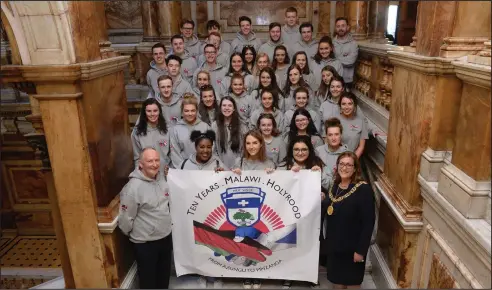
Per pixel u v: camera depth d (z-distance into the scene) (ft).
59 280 10.18
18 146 20.01
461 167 7.39
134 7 22.85
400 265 9.29
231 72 16.60
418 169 8.59
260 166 10.09
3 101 19.38
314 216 9.17
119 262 9.61
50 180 9.29
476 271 6.68
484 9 7.45
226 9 23.79
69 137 8.37
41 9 7.41
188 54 19.12
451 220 7.38
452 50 7.57
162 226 9.22
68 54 7.85
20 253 19.70
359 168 8.73
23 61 7.83
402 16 22.68
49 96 8.02
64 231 9.09
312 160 10.05
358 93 18.57
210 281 10.37
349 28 20.58
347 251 8.87
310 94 15.16
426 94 8.10
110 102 9.61
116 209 9.48
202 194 9.30
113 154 9.73
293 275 9.63
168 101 14.33
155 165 8.74
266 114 11.34
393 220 9.78
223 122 12.19
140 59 21.09
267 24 23.93
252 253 9.59
